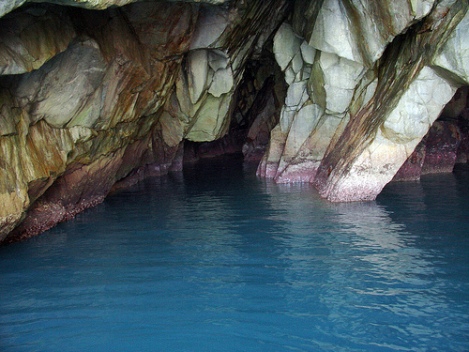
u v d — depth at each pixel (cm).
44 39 619
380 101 951
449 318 494
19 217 639
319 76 1072
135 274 624
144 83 955
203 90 1162
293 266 638
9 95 631
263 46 1323
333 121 1137
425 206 909
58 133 749
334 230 786
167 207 998
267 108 1755
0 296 562
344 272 613
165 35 951
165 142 1353
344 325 488
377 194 976
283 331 480
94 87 775
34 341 468
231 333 478
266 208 956
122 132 973
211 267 643
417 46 859
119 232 812
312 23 1041
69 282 601
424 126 867
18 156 646
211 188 1203
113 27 809
